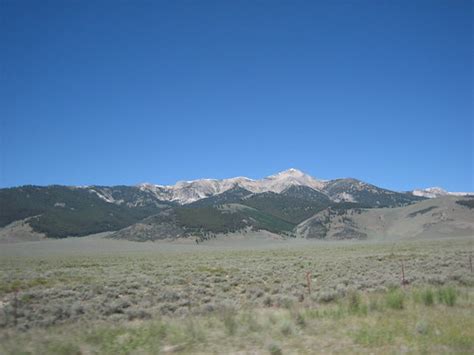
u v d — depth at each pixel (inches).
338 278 1348.4
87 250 6274.6
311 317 719.7
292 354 514.9
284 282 1305.4
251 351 531.8
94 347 567.2
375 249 3582.7
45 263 2753.4
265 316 719.1
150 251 5590.6
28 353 535.8
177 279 1432.1
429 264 1646.2
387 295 860.0
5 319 812.6
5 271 2007.9
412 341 556.4
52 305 944.3
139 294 1138.7
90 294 1115.9
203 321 710.5
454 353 505.4
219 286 1289.4
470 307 784.9
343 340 573.6
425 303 813.2
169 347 559.8
